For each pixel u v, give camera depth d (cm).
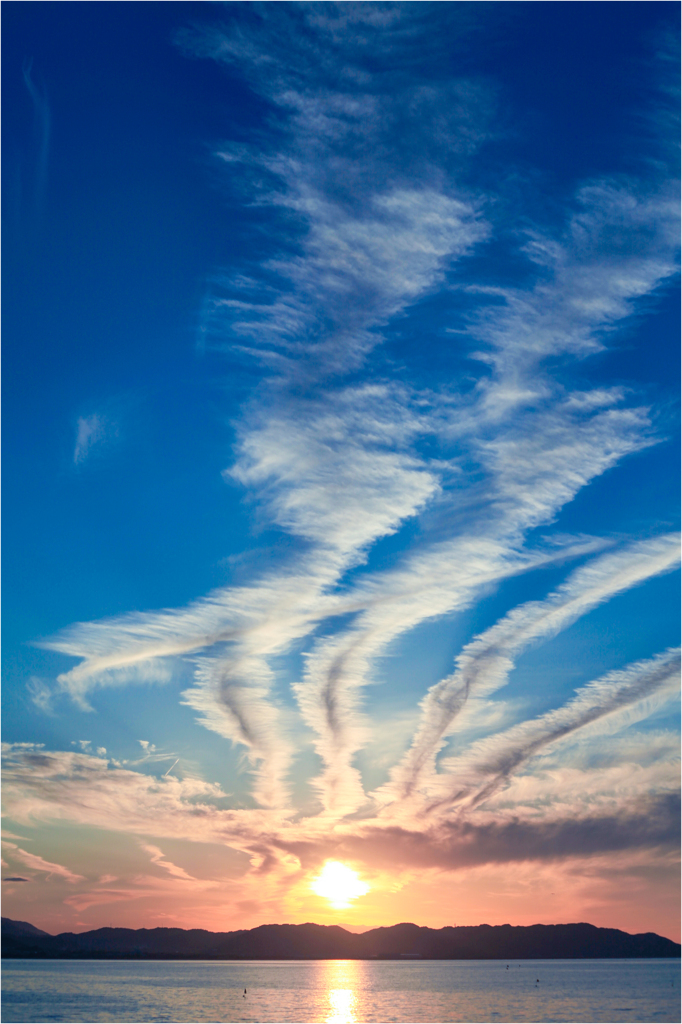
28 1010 13212
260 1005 14525
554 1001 15288
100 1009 13412
